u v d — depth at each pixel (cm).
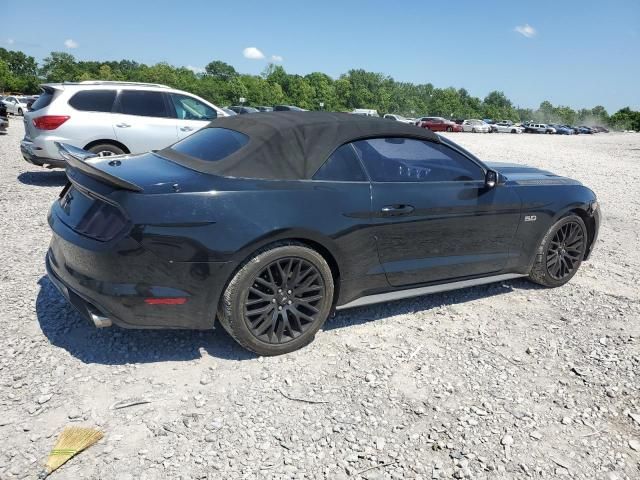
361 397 292
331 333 367
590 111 16250
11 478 219
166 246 287
